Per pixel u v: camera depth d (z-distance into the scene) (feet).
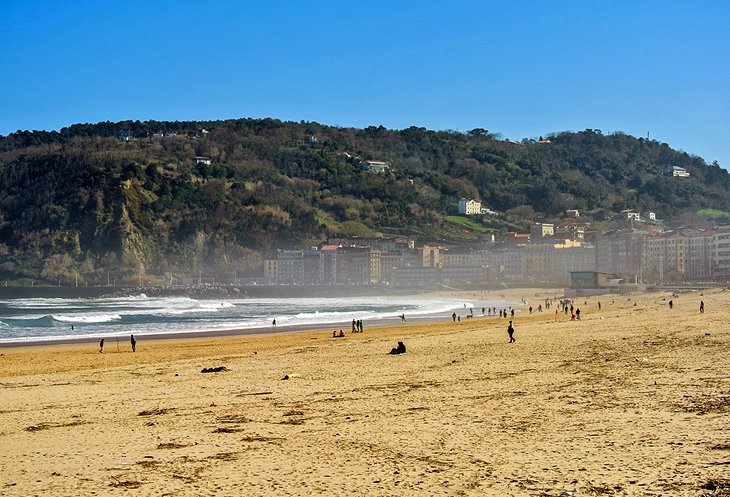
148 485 54.60
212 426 78.64
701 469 51.42
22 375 155.12
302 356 171.32
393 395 96.12
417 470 55.83
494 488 49.85
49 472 59.82
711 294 449.48
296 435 71.61
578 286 626.23
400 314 434.30
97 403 101.60
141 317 433.07
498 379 106.83
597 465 54.08
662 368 107.14
